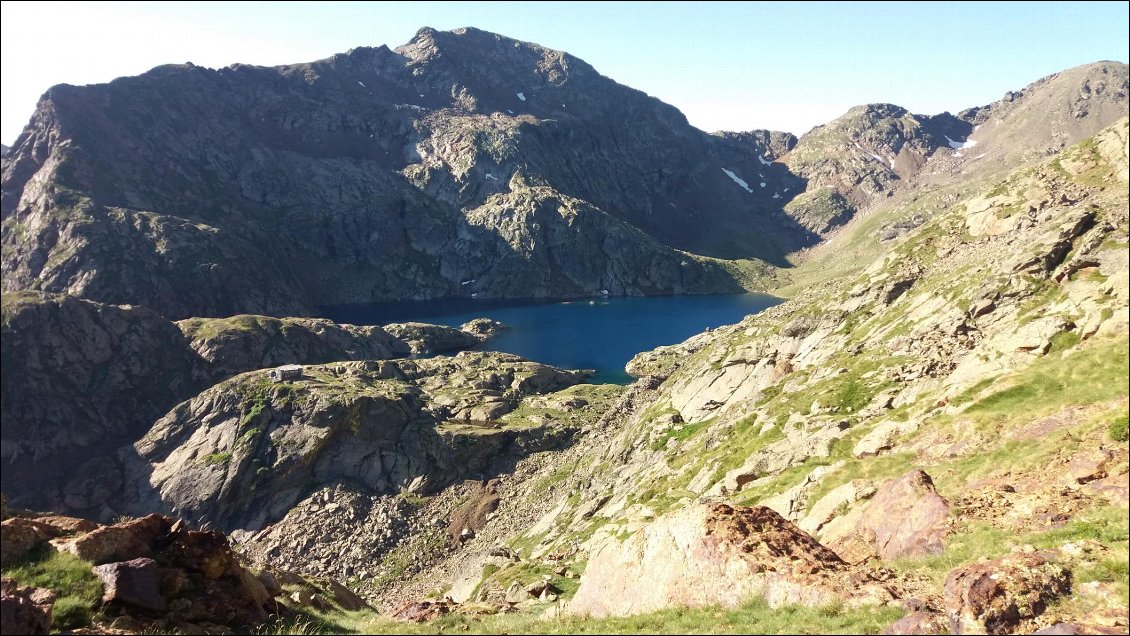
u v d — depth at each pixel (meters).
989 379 46.97
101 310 168.00
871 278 109.50
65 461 136.38
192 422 129.12
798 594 21.53
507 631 25.08
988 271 74.44
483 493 113.69
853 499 36.91
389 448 124.81
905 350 69.25
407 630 25.47
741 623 20.81
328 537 102.19
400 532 103.50
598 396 159.12
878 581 21.47
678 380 129.88
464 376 168.62
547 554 61.47
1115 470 24.62
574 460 116.25
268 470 116.50
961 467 33.75
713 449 73.19
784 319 122.94
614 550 29.45
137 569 20.22
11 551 19.69
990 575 17.98
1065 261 63.97
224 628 21.31
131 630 18.56
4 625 15.66
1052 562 18.52
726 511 27.00
